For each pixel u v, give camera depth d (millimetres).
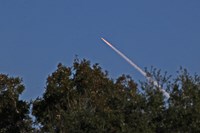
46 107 134375
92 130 102812
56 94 132750
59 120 111438
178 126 100562
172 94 103250
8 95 137875
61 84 133375
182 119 100562
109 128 102062
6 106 137875
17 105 138625
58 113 121375
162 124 101125
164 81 103938
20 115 138375
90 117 104062
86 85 133250
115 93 107625
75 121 104750
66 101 131375
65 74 134625
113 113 103188
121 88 122125
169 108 101438
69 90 132500
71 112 106250
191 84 103375
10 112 137875
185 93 102438
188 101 102062
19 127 137500
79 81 134500
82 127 104125
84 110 105688
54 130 110625
